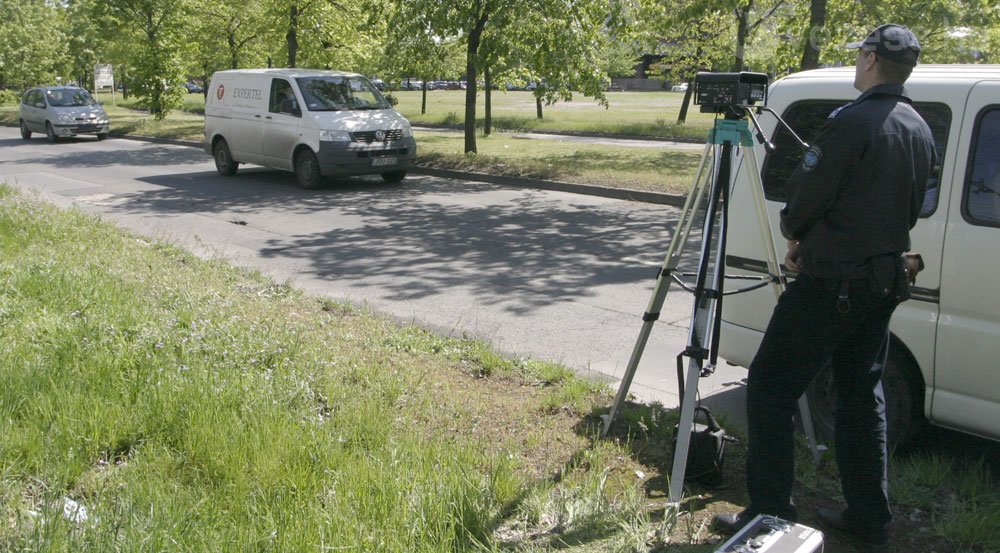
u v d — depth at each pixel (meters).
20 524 3.08
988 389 4.11
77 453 3.84
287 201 14.46
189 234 11.32
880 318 3.31
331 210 13.51
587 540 3.31
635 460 4.20
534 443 4.34
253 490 3.52
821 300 3.24
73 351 5.02
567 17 18.77
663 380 6.02
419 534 3.13
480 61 19.33
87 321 5.66
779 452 3.37
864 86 3.31
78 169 19.31
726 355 5.12
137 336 5.42
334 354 5.66
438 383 5.31
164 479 3.65
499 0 18.53
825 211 3.23
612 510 3.54
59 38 51.38
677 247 3.95
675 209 13.75
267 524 3.15
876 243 3.16
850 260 3.16
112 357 4.96
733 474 4.09
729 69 24.42
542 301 8.10
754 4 15.46
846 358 3.41
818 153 3.18
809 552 2.95
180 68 32.22
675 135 29.39
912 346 4.32
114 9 30.91
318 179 15.83
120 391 4.48
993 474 4.36
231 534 3.07
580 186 15.64
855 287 3.16
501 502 3.55
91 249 8.86
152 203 14.17
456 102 59.75
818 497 3.87
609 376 6.05
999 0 11.21
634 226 12.15
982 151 4.12
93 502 3.37
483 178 17.38
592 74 19.44
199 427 4.02
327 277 9.05
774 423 3.38
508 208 13.80
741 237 4.98
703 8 13.21
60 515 3.08
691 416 3.61
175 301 6.64
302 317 6.79
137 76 31.81
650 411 4.80
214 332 5.59
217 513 3.29
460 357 6.02
